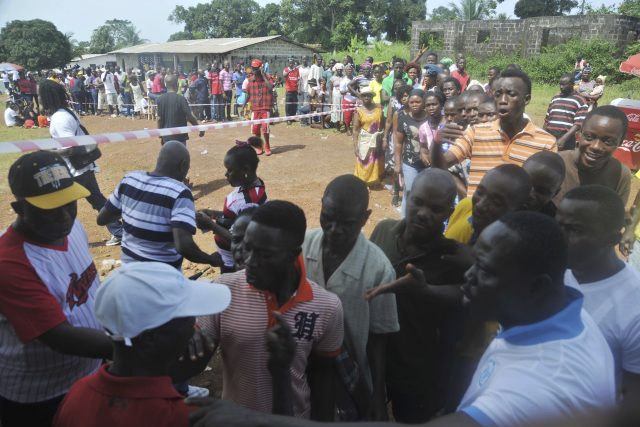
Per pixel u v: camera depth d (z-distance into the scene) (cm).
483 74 2762
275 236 182
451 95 702
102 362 244
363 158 806
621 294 185
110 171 985
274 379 167
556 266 138
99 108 1962
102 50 4497
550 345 128
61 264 214
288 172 938
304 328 198
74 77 1927
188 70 3275
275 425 129
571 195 195
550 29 2830
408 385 258
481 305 148
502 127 361
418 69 1000
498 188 240
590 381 123
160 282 151
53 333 200
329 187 222
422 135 564
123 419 144
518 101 342
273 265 186
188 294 158
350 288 229
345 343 229
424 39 3300
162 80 1777
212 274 529
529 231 138
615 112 297
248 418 133
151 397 146
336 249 232
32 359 210
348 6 4953
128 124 1700
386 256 251
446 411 248
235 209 356
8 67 1677
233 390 209
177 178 344
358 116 797
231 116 1775
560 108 693
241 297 199
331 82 1384
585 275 197
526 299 139
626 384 178
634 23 2530
